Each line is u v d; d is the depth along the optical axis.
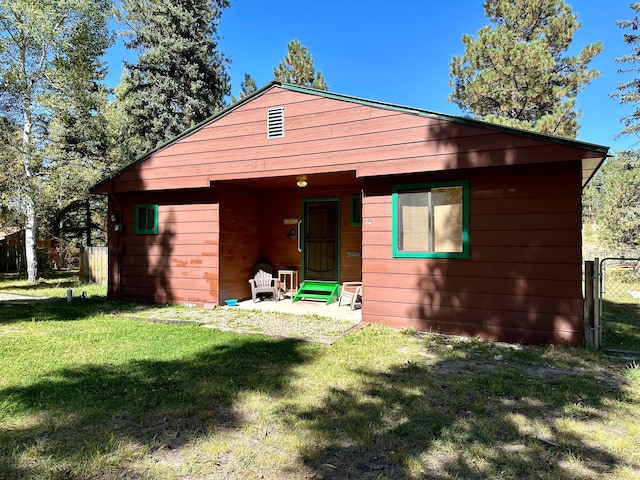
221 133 7.68
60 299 9.44
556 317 5.26
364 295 6.55
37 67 12.73
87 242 18.97
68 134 15.41
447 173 5.95
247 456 2.54
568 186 5.24
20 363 4.34
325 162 6.69
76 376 3.96
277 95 7.15
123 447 2.62
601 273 5.21
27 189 12.88
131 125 19.98
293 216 9.47
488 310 5.66
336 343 5.27
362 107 6.40
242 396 3.47
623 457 2.54
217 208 8.11
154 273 8.73
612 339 5.57
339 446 2.66
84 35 12.72
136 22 20.52
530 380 3.94
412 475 2.33
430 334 5.88
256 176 7.32
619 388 3.75
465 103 15.77
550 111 14.22
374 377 3.98
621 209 15.84
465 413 3.18
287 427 2.93
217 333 5.83
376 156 6.27
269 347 5.06
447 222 5.99
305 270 9.35
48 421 2.98
